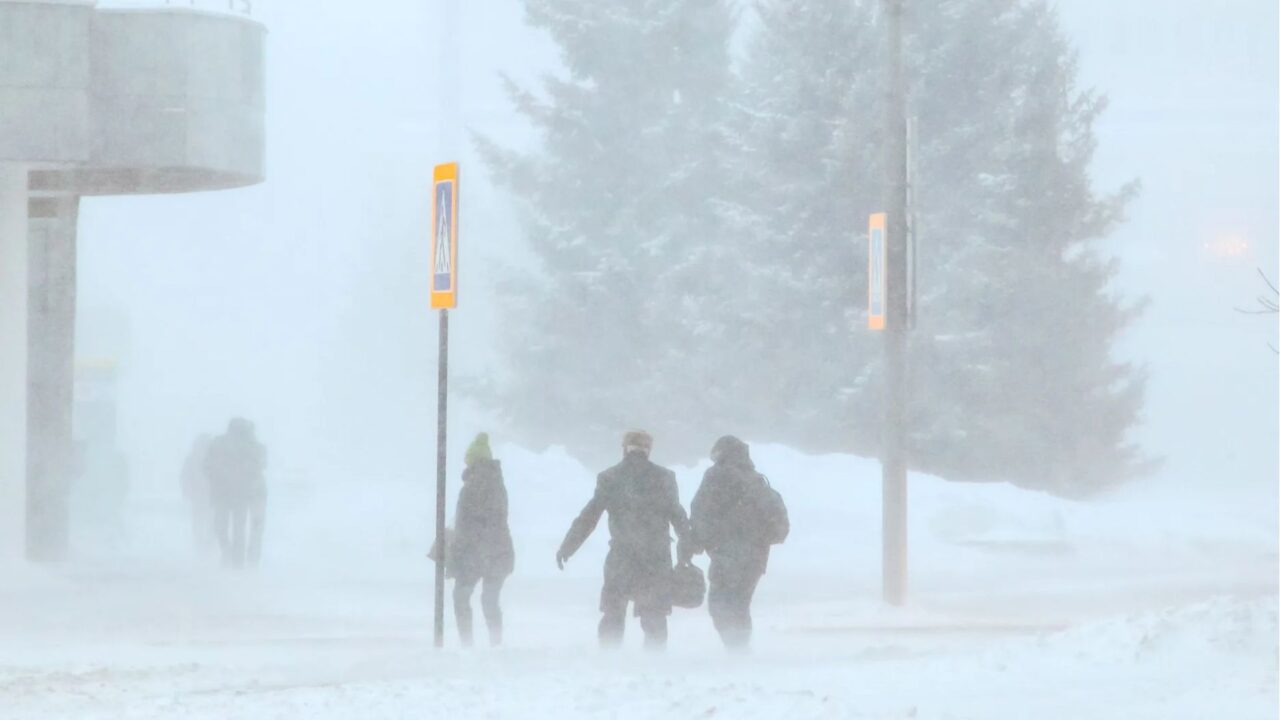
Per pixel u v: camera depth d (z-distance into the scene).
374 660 48.22
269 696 37.81
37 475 86.75
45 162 77.25
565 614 69.00
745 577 49.66
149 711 36.22
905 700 33.72
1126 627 40.62
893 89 66.06
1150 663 37.78
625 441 49.31
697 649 52.28
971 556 90.88
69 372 87.56
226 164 82.94
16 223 78.00
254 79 84.94
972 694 34.50
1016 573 83.81
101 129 80.25
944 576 82.50
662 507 48.81
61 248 87.56
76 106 77.12
